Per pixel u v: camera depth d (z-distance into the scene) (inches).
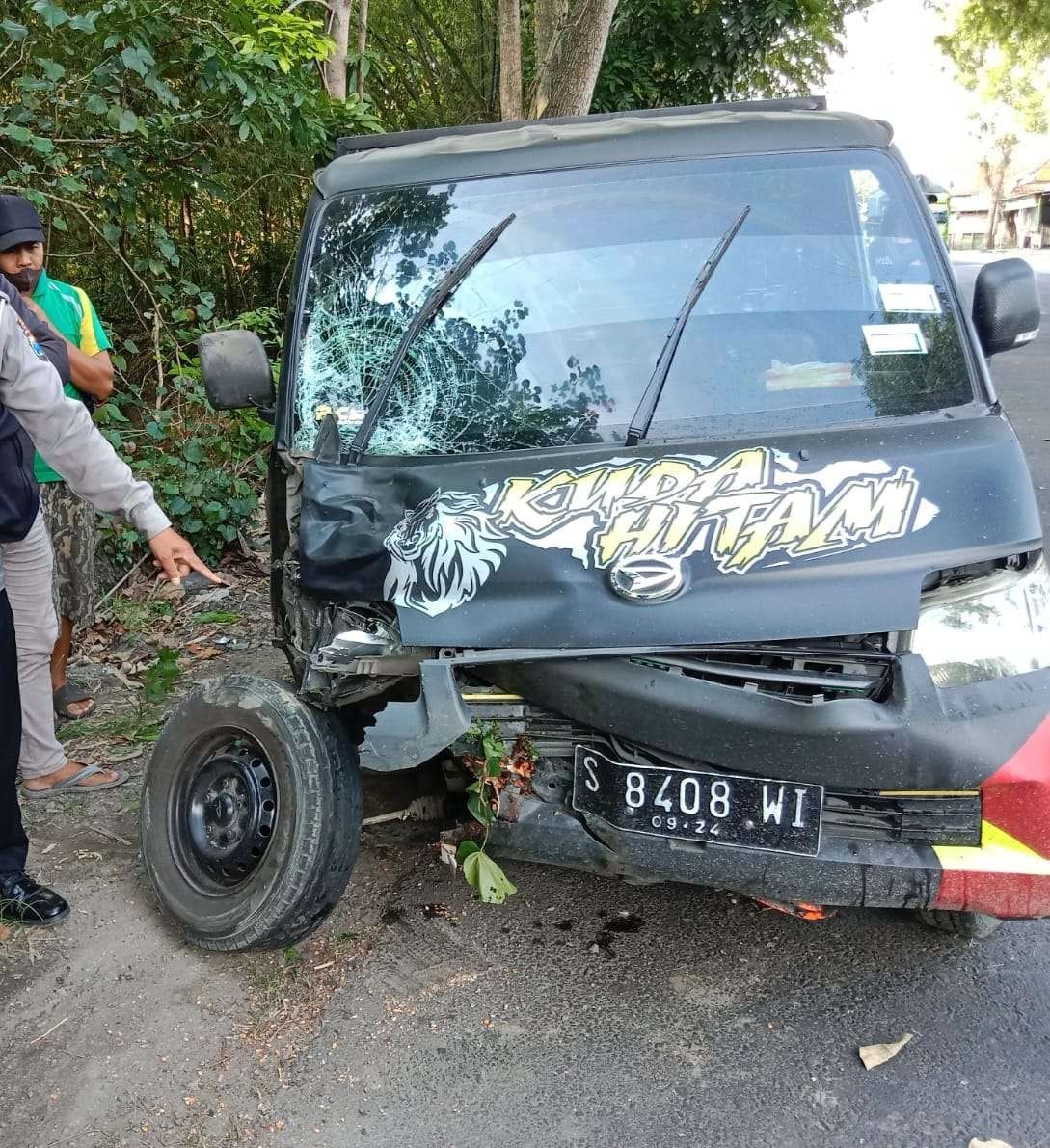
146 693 177.9
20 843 122.7
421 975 110.9
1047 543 216.7
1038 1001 103.7
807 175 123.1
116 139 234.4
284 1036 103.2
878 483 96.3
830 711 87.0
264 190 312.8
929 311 114.7
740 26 456.1
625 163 126.9
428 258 125.7
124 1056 101.3
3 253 149.5
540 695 94.0
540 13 345.7
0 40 220.2
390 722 94.2
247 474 261.9
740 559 91.7
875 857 89.2
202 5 237.0
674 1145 88.5
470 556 96.9
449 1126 91.6
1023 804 87.0
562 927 118.0
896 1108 91.4
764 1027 101.7
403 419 118.3
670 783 91.8
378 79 464.8
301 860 102.4
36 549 139.6
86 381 164.1
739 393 110.9
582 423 112.1
